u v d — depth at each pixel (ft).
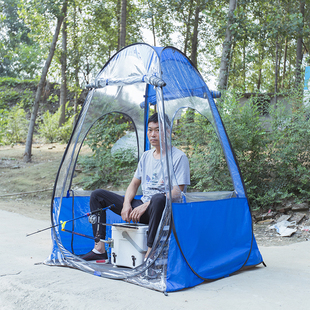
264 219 19.58
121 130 29.19
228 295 7.34
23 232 15.80
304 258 11.76
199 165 21.38
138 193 12.37
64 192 10.86
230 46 26.27
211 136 21.39
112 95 11.86
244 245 9.87
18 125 53.57
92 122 11.41
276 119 21.77
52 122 54.03
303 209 19.10
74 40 52.80
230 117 20.88
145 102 13.14
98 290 7.51
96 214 9.87
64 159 10.87
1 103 58.39
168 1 28.99
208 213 8.93
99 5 49.44
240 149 20.67
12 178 32.78
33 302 7.27
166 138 8.48
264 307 6.61
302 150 20.27
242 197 10.37
